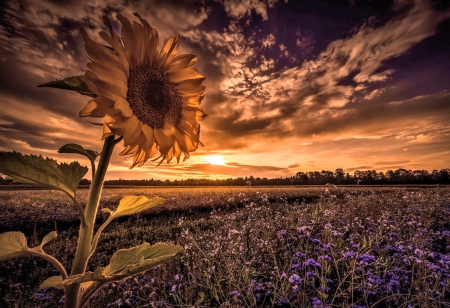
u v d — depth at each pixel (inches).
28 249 31.3
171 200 969.5
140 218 539.5
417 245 162.9
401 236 200.1
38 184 31.6
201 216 549.3
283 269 149.6
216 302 142.9
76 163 32.8
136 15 39.9
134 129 35.2
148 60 41.7
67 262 239.9
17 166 29.2
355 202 399.5
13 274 215.2
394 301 124.1
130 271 30.6
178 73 45.9
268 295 143.4
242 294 138.2
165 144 41.3
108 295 156.2
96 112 31.7
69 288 31.9
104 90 31.8
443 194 524.7
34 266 233.0
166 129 42.9
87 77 30.9
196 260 177.5
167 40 45.2
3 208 729.6
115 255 35.0
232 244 179.0
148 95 39.7
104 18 34.5
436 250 193.6
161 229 367.6
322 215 230.2
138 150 37.1
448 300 125.2
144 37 40.0
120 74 34.0
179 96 45.7
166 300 141.7
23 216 582.9
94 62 31.9
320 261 145.3
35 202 899.4
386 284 129.1
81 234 33.6
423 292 114.3
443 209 323.6
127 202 36.2
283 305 130.6
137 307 136.2
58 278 34.7
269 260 178.1
